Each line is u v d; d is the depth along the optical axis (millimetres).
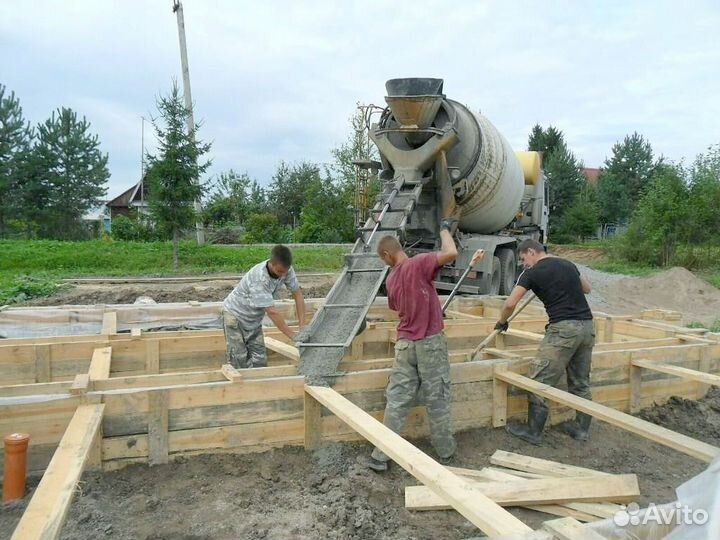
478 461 4211
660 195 22391
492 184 9711
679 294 15094
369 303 5801
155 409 3723
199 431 3859
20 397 3586
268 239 27547
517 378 4586
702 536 2031
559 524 2168
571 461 4316
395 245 4230
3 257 16297
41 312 6699
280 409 4062
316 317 5500
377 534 3172
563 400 4105
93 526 3082
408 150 8719
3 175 27172
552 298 4609
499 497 3385
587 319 4594
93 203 31438
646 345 5977
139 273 15453
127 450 3703
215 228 29547
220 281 13906
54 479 2547
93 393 3621
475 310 8344
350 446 4184
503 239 10883
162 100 16078
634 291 15609
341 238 28062
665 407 5465
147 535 3033
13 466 3301
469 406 4648
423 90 8023
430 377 4051
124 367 5457
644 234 23891
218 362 5766
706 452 3258
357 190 11133
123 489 3498
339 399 3689
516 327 7059
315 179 31250
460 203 9547
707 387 5812
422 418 4484
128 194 53344
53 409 3609
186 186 16234
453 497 2400
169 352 5570
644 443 4703
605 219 44406
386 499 3568
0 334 6527
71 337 5434
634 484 3535
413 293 4035
